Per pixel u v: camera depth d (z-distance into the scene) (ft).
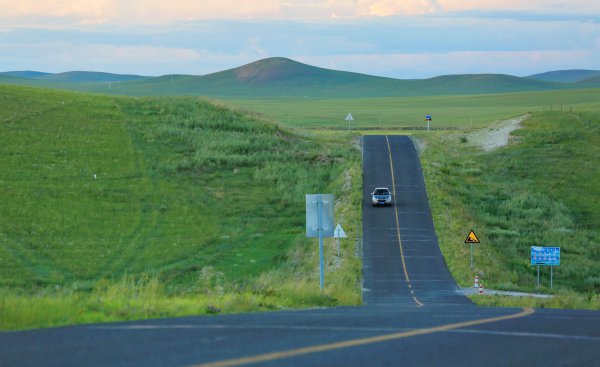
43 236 227.40
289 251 228.63
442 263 212.23
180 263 211.61
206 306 70.28
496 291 178.19
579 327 58.13
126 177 307.78
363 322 57.36
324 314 66.90
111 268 200.64
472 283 189.16
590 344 47.88
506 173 356.18
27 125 357.61
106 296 73.26
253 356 39.32
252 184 318.45
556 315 72.54
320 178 334.24
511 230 276.21
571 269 232.53
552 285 211.82
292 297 93.35
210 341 44.68
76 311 59.47
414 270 203.62
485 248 241.35
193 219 266.16
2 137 333.83
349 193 305.53
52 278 183.21
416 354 41.78
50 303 59.36
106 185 294.05
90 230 240.32
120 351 40.63
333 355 40.42
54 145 335.26
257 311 73.92
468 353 42.86
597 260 250.16
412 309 86.33
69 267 197.47
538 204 310.24
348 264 202.49
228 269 207.00
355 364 37.99
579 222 297.53
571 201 318.45
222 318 59.82
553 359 41.75
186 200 288.71
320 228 115.55
